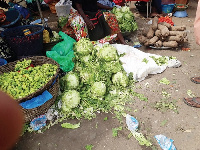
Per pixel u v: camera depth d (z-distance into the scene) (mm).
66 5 6523
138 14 7512
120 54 4234
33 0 8562
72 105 3121
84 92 3439
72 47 4156
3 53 4074
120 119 3023
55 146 2715
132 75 3719
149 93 3510
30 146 2738
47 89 2955
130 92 3523
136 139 2697
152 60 4043
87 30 4609
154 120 2986
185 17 6883
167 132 2783
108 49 3707
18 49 3760
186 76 3867
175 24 6340
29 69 3260
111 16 4668
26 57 3848
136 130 2818
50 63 3510
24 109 2768
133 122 2877
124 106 3264
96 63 3703
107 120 3039
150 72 3951
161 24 4852
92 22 4551
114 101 3318
